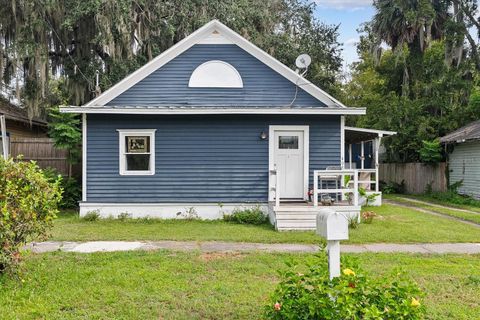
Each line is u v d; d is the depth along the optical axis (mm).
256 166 13148
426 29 23578
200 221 12602
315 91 13438
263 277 6555
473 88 23719
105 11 17188
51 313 4984
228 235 10180
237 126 13148
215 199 13047
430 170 22062
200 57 13516
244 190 13086
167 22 19594
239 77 13523
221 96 13484
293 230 10922
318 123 13242
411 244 9344
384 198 20672
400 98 24172
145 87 13398
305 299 3844
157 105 13359
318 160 13242
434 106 23344
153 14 19531
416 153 23438
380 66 27250
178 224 12000
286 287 4102
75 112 12672
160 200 12984
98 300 5418
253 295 5656
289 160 13234
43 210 6473
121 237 9859
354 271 4090
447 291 5945
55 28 18531
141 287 5957
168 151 13086
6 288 5781
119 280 6211
